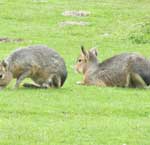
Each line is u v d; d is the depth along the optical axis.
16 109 15.60
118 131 13.91
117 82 19.11
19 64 17.91
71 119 14.88
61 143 13.02
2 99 16.56
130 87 19.12
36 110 15.58
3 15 37.97
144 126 14.38
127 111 15.87
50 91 17.95
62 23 36.28
